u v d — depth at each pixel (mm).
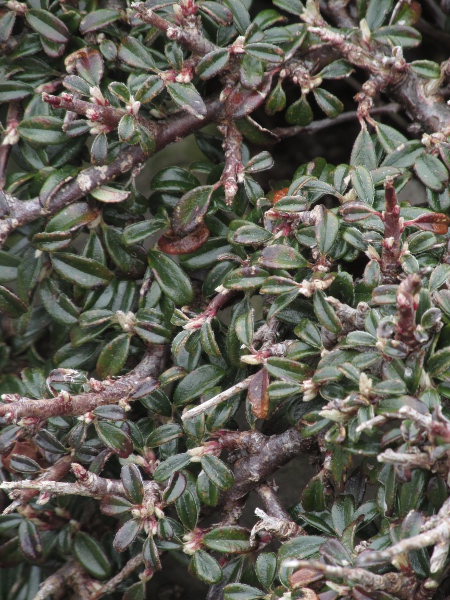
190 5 562
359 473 560
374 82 575
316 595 541
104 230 574
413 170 575
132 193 573
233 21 573
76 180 570
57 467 561
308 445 557
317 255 559
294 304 561
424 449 537
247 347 554
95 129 563
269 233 562
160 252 571
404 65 573
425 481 541
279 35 574
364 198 560
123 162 571
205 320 561
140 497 551
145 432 570
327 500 560
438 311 538
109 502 552
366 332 543
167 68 574
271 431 569
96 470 560
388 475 544
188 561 568
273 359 551
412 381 539
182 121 576
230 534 556
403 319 534
